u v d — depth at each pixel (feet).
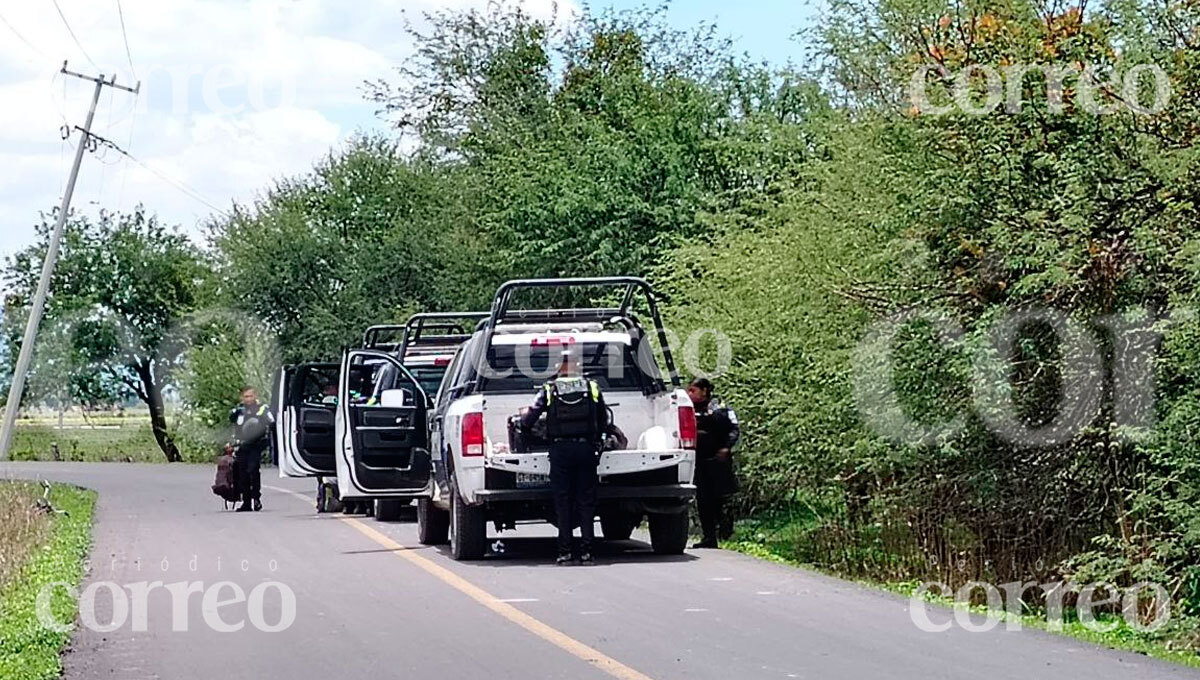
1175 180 37.58
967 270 43.91
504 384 51.75
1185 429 37.17
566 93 145.59
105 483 117.91
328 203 160.56
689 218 89.71
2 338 222.69
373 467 65.26
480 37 167.53
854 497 52.80
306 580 45.80
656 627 35.17
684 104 93.81
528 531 63.57
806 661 30.55
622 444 50.65
